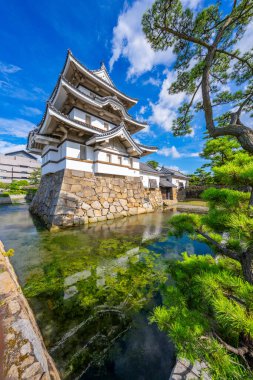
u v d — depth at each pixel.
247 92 3.53
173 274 2.06
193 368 1.64
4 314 1.66
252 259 1.50
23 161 38.56
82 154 9.76
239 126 1.85
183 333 1.12
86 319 2.44
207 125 2.35
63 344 2.03
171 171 23.94
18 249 5.16
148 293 3.09
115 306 2.73
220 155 9.62
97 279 3.55
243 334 1.34
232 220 1.40
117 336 2.16
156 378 1.68
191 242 6.18
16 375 1.12
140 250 5.33
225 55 3.52
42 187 12.55
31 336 1.46
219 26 3.11
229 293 1.32
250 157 1.68
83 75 10.27
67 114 10.85
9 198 19.91
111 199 10.64
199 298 1.62
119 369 1.76
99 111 10.92
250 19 3.00
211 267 1.85
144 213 12.58
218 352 1.04
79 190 9.03
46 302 2.81
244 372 0.96
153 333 2.21
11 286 2.17
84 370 1.74
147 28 3.35
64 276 3.64
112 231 7.45
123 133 10.61
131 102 13.77
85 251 5.08
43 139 9.82
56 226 7.50
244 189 1.96
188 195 22.28
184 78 4.08
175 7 2.85
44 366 1.26
